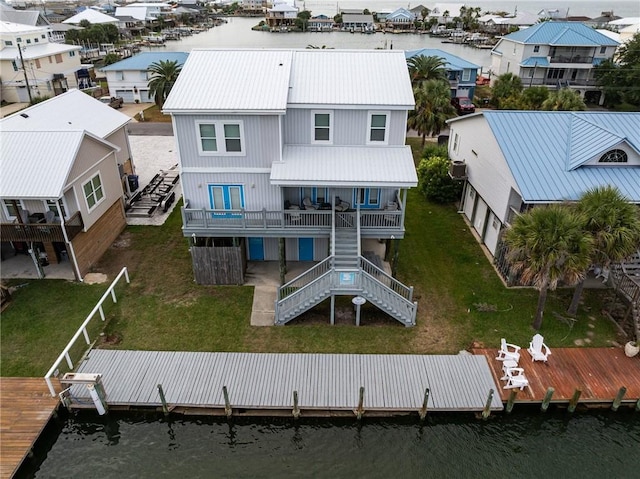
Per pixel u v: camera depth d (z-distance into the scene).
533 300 20.11
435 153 31.20
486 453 14.87
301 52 21.95
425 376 16.30
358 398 15.45
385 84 20.11
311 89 19.73
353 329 18.48
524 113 22.88
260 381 16.05
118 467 14.45
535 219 16.58
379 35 126.81
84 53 80.25
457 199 29.23
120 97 53.69
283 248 20.48
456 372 16.47
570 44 52.78
